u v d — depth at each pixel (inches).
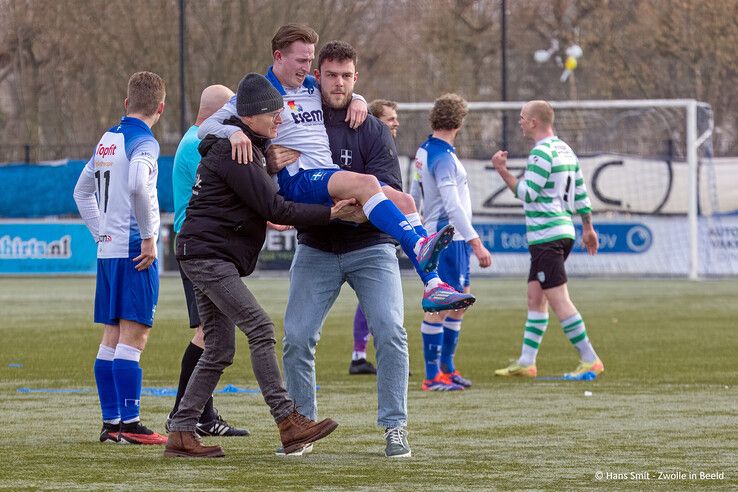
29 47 2765.7
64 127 2775.6
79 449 599.2
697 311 1584.6
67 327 1391.5
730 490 483.5
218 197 549.3
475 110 2477.9
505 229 2299.5
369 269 571.2
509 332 1336.1
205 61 2731.3
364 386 891.4
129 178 620.7
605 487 489.1
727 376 942.4
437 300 547.8
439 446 603.8
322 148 573.3
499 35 2743.6
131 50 2733.8
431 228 866.8
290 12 2741.1
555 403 786.2
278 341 1214.3
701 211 2313.0
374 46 2780.5
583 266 2284.7
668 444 609.0
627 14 2896.2
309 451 583.8
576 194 962.7
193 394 569.9
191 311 642.2
